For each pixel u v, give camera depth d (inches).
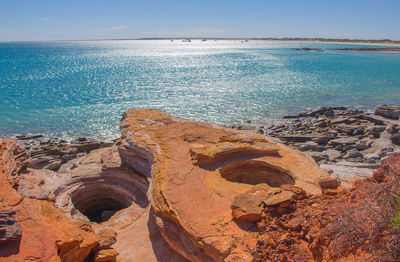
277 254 335.9
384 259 234.8
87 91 2246.6
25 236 366.0
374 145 1072.8
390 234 251.1
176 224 439.8
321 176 532.7
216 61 5103.3
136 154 708.7
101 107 1779.0
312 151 1059.9
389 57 5457.7
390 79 2837.1
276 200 400.8
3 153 610.9
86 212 762.2
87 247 405.4
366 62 4522.6
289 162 597.6
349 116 1523.1
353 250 275.9
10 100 1916.8
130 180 745.0
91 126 1454.2
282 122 1541.6
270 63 4589.1
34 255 342.0
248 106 1865.2
